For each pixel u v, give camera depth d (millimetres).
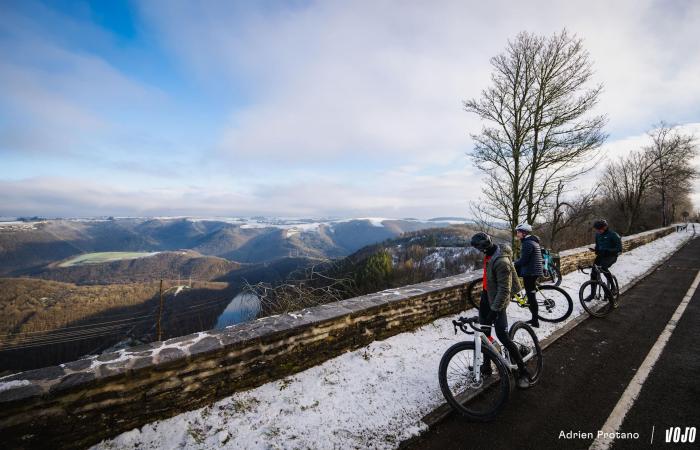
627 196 32438
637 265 10383
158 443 2480
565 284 7703
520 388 3285
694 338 4555
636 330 4887
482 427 2752
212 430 2639
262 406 2949
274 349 3273
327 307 4023
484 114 12766
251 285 6551
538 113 11742
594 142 10734
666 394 3188
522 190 12070
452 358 3168
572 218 13500
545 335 4652
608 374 3586
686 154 28406
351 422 2785
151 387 2609
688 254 13016
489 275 3275
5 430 2084
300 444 2531
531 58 11820
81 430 2344
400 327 4504
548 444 2539
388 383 3361
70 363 2504
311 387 3252
